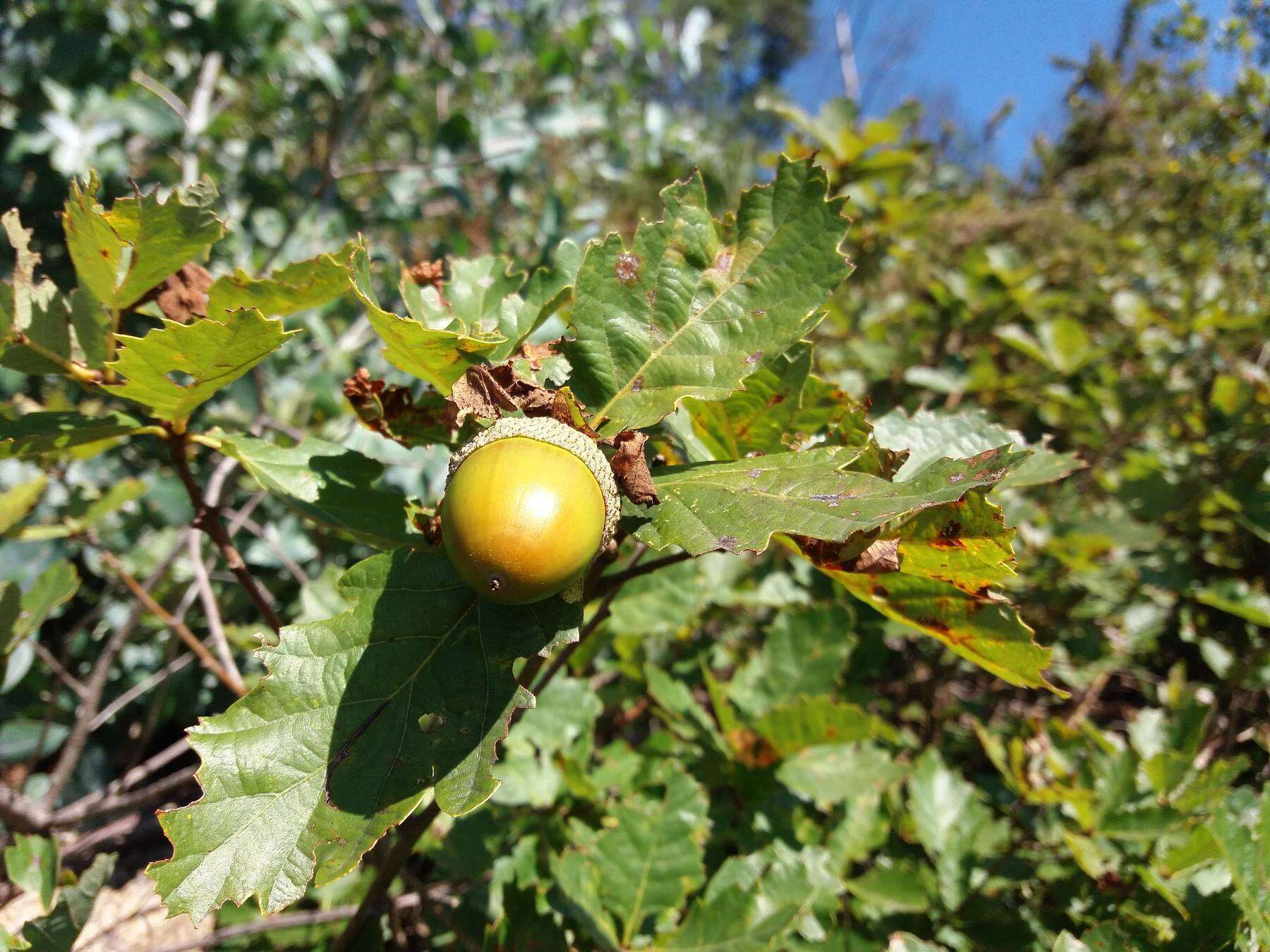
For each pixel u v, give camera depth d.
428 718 0.10
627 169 0.59
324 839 0.09
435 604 0.11
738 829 0.20
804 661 0.22
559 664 0.15
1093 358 0.36
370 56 0.39
